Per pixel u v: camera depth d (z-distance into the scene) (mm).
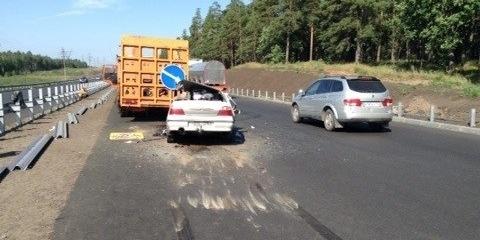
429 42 41594
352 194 7238
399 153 11125
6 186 7527
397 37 64812
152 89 17531
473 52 55562
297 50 84875
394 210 6406
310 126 17047
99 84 51312
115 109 23859
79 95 33344
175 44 17438
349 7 64875
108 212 6184
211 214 6164
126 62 17250
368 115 15016
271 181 8078
